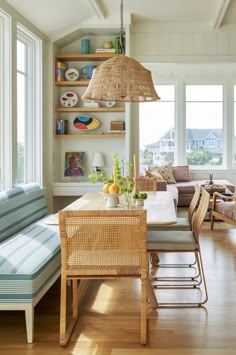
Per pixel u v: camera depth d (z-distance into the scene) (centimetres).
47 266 252
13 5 399
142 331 222
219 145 875
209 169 862
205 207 278
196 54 579
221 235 501
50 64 527
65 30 527
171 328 243
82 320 256
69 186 535
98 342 226
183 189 739
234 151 873
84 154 571
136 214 212
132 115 608
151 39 582
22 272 227
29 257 251
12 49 399
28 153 490
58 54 548
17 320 258
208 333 237
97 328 245
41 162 505
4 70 396
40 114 501
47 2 429
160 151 873
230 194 613
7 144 397
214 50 578
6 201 328
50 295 305
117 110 543
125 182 411
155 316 262
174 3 500
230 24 572
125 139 548
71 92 557
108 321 255
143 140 874
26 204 367
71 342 226
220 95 867
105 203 314
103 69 296
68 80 554
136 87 293
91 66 549
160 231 322
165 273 351
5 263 238
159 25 579
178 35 580
